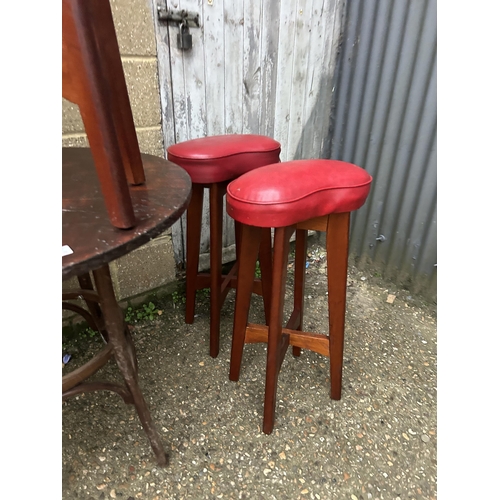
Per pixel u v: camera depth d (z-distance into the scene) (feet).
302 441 4.03
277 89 6.20
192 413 4.32
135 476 3.66
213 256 4.55
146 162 3.34
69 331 5.33
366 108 6.50
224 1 5.07
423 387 4.78
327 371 4.95
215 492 3.56
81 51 1.67
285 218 2.95
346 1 6.29
